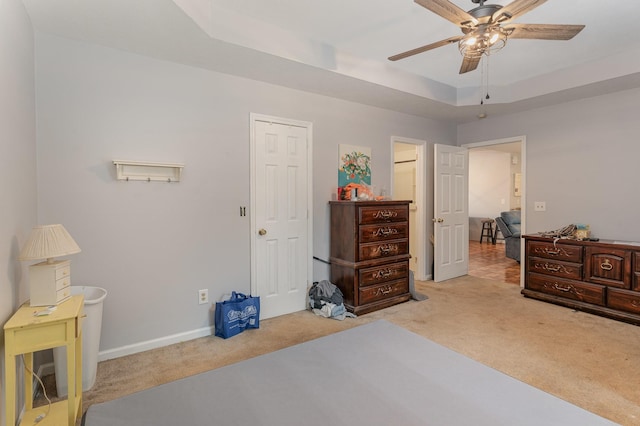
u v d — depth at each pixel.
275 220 3.41
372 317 3.40
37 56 2.28
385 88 3.50
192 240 2.92
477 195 9.36
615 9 2.43
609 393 2.07
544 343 2.77
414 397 1.29
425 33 2.81
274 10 2.46
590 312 3.46
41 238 1.69
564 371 2.33
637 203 3.59
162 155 2.76
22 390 1.87
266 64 2.86
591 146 3.90
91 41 2.44
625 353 2.59
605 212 3.81
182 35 2.36
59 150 2.37
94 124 2.48
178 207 2.84
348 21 2.61
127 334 2.64
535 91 3.82
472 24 2.08
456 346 2.72
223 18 2.42
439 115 4.66
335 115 3.84
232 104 3.10
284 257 3.49
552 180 4.23
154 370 2.39
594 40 2.93
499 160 8.83
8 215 1.64
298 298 3.61
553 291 3.78
